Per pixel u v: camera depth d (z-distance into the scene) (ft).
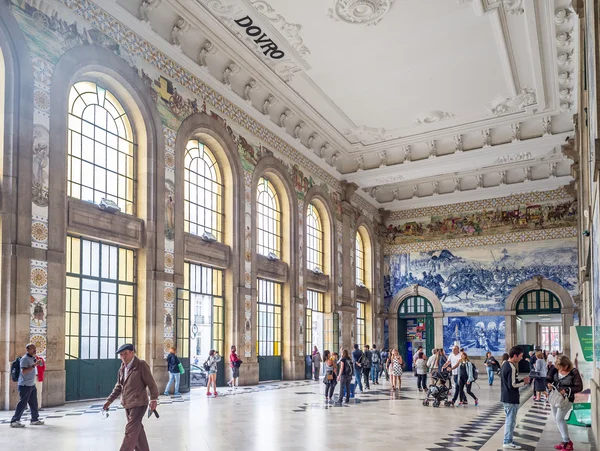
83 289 51.78
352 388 60.34
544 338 143.33
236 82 74.49
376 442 34.04
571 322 105.19
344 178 104.94
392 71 73.41
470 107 84.02
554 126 86.17
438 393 54.03
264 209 84.12
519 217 112.47
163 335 58.90
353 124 90.27
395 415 46.85
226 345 71.92
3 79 44.50
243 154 75.92
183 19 61.67
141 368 25.04
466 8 60.23
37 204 45.91
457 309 115.65
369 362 74.28
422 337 122.11
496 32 64.34
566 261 107.14
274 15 61.52
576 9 48.19
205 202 70.79
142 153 58.80
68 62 49.67
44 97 47.24
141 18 57.77
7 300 42.73
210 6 60.03
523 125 88.48
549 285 107.76
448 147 95.40
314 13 61.05
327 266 99.60
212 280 71.05
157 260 58.80
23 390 36.99
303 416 45.24
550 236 109.19
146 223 58.18
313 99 81.41
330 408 50.93
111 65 54.34
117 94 57.36
